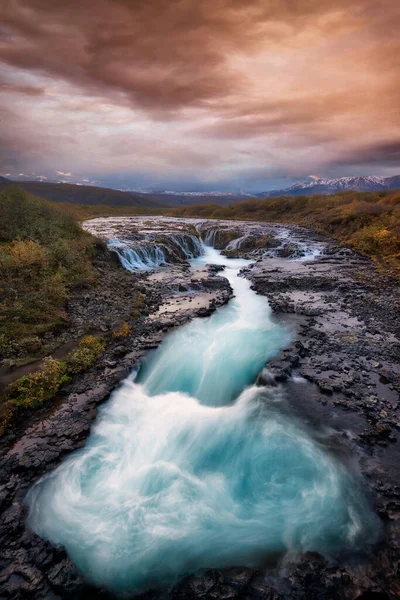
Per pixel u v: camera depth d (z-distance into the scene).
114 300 16.03
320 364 10.79
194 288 19.33
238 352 12.02
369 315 15.00
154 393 10.01
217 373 10.91
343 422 8.26
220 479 7.07
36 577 4.96
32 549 5.36
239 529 5.91
